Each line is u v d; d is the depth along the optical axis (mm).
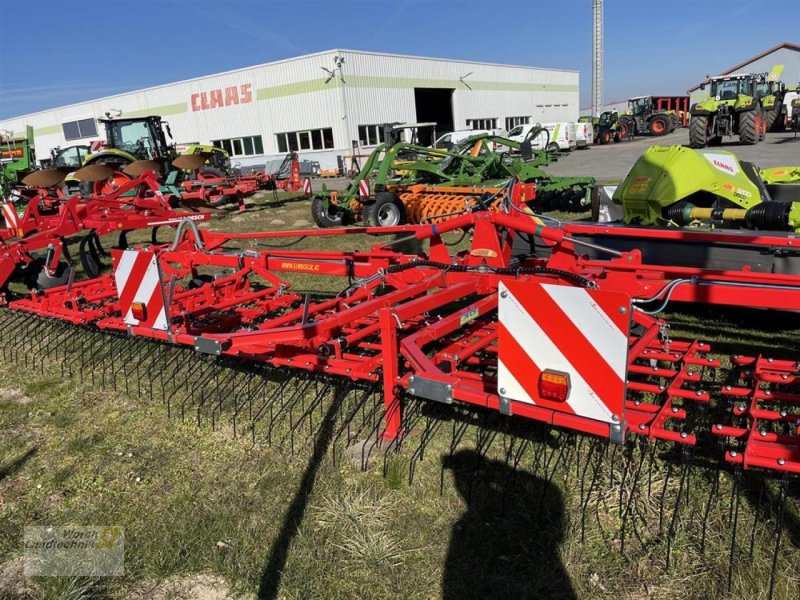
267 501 2803
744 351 4090
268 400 3717
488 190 9820
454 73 33438
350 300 3717
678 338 4352
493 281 3752
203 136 32625
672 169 5355
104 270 7949
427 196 10688
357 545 2484
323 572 2359
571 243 3658
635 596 2162
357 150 25906
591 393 2234
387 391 2977
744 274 3135
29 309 4953
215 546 2545
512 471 2859
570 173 17016
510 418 3242
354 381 3402
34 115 42656
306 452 3156
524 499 2678
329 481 2902
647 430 2311
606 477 2754
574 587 2213
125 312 3807
